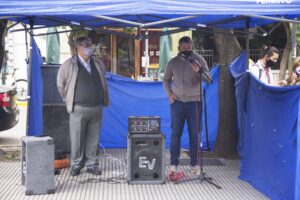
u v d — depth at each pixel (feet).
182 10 18.45
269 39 57.31
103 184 24.62
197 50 60.95
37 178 22.56
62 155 27.81
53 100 31.22
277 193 21.21
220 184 24.79
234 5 18.72
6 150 34.83
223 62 32.04
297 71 26.73
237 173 27.35
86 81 25.44
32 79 28.99
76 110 25.49
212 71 32.81
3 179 25.80
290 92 19.80
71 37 41.24
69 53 64.34
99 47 63.77
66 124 31.24
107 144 34.17
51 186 22.80
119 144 34.30
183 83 25.14
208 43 61.52
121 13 18.34
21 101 62.28
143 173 24.49
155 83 33.60
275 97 21.34
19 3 18.35
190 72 25.12
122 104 33.76
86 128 26.27
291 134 19.75
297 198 19.13
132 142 24.34
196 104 25.25
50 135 31.07
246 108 26.02
